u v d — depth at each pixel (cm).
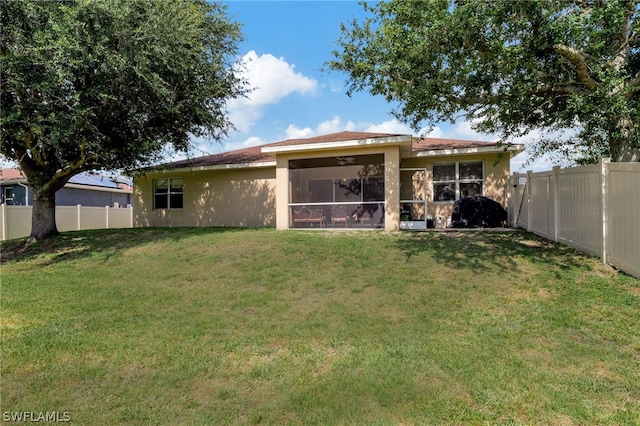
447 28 641
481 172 1328
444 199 1374
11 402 332
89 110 962
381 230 1138
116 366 397
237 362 401
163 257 920
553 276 620
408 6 684
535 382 344
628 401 314
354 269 731
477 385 341
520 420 293
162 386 355
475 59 670
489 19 604
